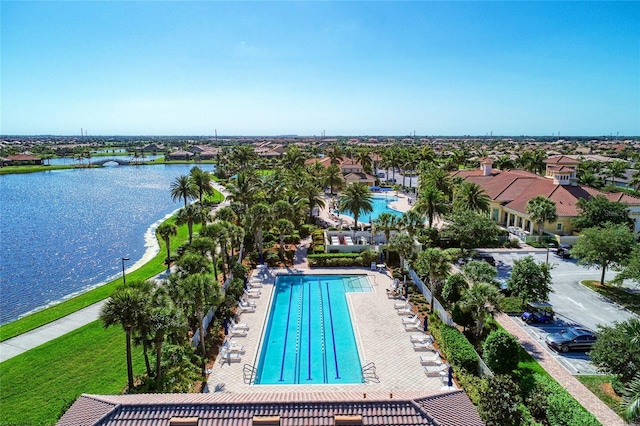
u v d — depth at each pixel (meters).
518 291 30.28
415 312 31.17
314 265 42.66
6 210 84.19
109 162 196.00
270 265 43.06
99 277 46.12
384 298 33.97
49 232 66.12
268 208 44.09
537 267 30.47
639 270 30.09
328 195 92.06
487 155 154.25
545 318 29.25
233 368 23.80
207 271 28.64
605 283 36.88
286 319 31.50
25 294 41.62
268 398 15.52
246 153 122.88
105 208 86.69
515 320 30.00
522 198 56.91
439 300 32.62
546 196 53.59
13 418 19.50
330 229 53.78
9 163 168.12
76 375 23.19
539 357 24.89
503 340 22.38
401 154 118.00
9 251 55.97
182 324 20.98
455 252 43.75
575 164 74.44
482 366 22.42
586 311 31.30
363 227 55.22
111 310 19.45
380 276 39.56
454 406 15.53
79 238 62.47
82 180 133.75
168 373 20.75
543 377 21.70
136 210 84.69
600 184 72.00
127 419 14.37
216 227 37.88
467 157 146.88
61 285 44.03
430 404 15.19
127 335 20.41
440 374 22.94
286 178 76.50
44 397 21.22
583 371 23.45
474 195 52.12
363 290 36.91
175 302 23.95
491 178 70.06
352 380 23.53
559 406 18.67
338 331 29.62
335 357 26.11
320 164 104.00
